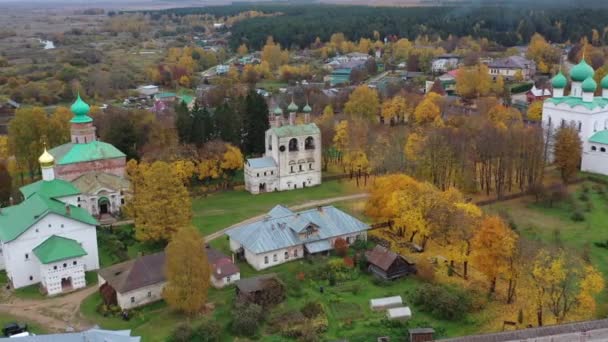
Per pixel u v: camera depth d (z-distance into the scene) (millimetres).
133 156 164875
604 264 114625
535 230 131250
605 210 143125
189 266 95750
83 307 101812
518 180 160625
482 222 107250
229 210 146250
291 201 152250
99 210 138875
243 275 111938
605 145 165250
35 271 110250
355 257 116438
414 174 154375
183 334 89812
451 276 110625
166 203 122625
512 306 100000
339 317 97000
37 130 165750
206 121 174875
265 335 92250
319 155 164250
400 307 98688
